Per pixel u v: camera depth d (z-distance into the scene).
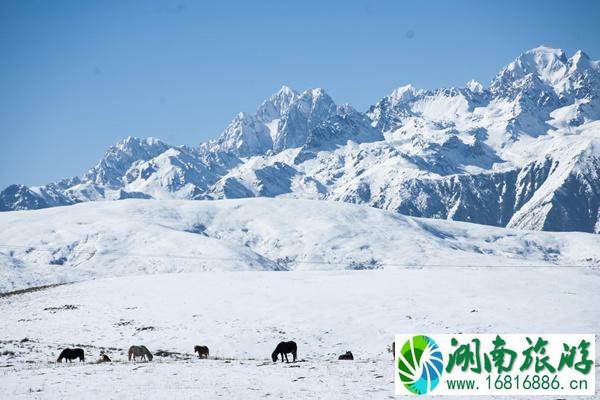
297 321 99.94
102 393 51.09
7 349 79.31
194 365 64.81
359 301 111.25
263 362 69.38
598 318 99.19
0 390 52.28
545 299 110.75
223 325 97.81
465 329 94.25
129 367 62.72
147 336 92.44
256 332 94.25
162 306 111.38
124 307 112.06
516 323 96.94
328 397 50.34
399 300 111.25
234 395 50.66
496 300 110.38
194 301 114.06
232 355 83.94
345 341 91.50
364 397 50.72
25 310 113.81
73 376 57.66
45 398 49.69
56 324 101.69
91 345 87.25
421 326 96.50
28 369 62.16
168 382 55.12
